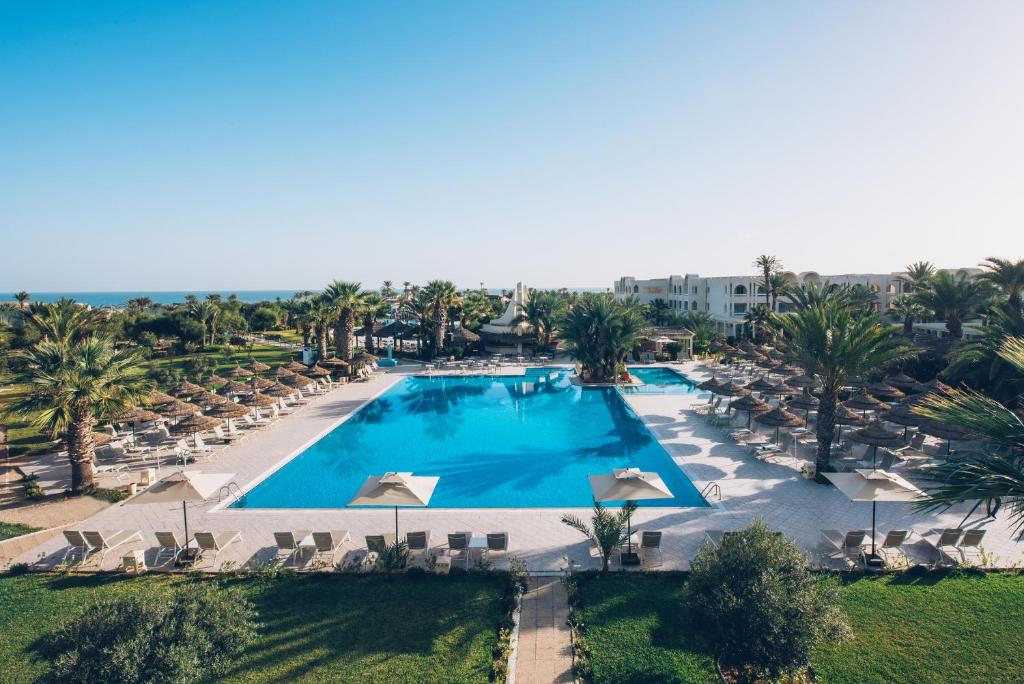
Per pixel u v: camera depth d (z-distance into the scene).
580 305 39.34
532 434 25.53
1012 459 7.91
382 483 13.20
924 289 44.09
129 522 15.46
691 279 72.19
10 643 9.91
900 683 8.67
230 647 8.20
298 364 36.66
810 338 17.72
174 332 57.44
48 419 16.52
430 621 10.53
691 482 18.31
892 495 12.24
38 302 36.75
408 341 65.94
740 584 8.67
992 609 10.56
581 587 11.62
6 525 15.30
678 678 8.84
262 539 14.27
